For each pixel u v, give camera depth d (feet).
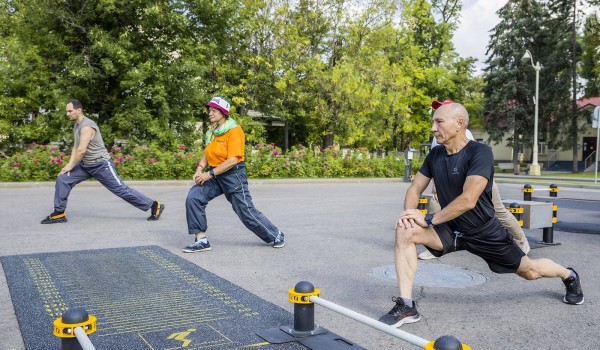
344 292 16.11
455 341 7.08
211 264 19.69
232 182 21.76
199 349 11.00
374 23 101.24
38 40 72.74
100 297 14.83
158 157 62.08
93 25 72.95
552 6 138.21
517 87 137.59
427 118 132.67
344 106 93.76
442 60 138.31
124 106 73.72
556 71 138.41
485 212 13.09
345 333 12.46
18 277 16.97
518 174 125.49
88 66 70.44
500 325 13.05
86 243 23.40
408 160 73.20
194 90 75.87
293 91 92.84
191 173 62.80
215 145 21.49
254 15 90.84
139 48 75.15
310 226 29.81
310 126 100.37
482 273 18.79
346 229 28.84
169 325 12.52
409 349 11.44
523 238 20.77
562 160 170.09
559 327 12.92
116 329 12.19
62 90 70.54
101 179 29.55
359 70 98.99
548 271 14.35
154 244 23.38
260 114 98.99
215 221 30.96
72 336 8.34
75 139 28.91
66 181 29.22
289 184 63.82
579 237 26.86
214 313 13.50
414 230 13.07
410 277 13.17
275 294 15.71
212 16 77.92
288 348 11.13
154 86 72.43
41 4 68.74
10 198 42.04
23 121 74.33
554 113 135.64
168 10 72.69
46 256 20.33
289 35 91.81
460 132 13.14
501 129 142.10
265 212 36.04
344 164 75.66
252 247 23.16
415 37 138.21
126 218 31.58
